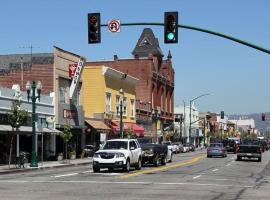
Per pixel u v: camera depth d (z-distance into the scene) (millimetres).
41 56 49812
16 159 36938
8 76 50281
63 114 50688
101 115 62562
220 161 49500
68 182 23234
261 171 34344
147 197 17359
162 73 99500
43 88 49438
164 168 35875
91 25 23562
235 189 20812
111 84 66125
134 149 32531
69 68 52750
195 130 141875
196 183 23391
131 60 89625
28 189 19766
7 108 39750
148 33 98688
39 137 45844
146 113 84750
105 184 22281
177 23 23156
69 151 51500
